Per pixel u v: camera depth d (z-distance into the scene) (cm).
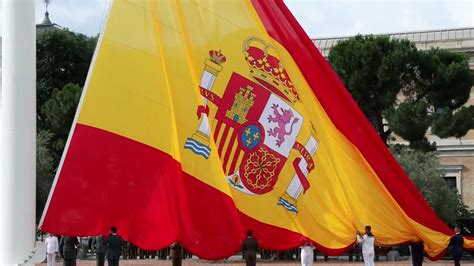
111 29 1448
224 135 1609
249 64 1630
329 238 1705
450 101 5397
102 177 1400
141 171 1441
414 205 1778
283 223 1661
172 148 1483
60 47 6338
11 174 1137
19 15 1141
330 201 1709
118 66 1441
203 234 1507
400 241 1783
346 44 5316
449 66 5278
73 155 1386
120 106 1434
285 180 1669
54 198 1364
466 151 6888
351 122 1717
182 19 1550
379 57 5188
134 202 1427
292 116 1670
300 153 1683
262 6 1647
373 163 1738
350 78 5231
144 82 1463
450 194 5331
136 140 1438
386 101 5188
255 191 1642
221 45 1599
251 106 1634
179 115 1519
